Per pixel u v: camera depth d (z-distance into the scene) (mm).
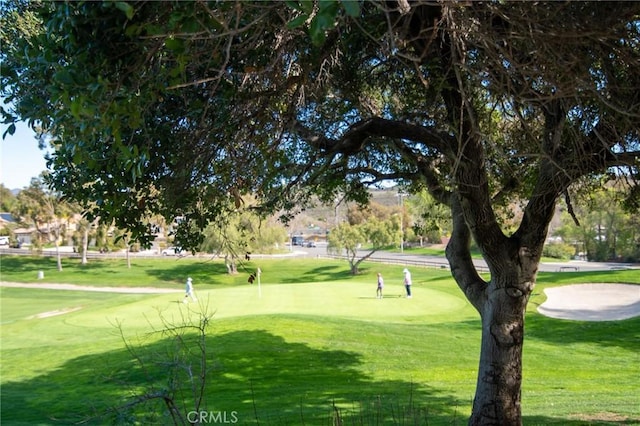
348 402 10008
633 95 4645
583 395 10391
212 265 60906
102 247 63375
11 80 3340
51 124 3650
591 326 18672
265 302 25609
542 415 8398
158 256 70438
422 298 26734
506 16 3559
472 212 6336
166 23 2736
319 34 1932
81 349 16609
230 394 10875
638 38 4117
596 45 4000
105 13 2650
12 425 9547
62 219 65375
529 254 6562
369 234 51719
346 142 6617
